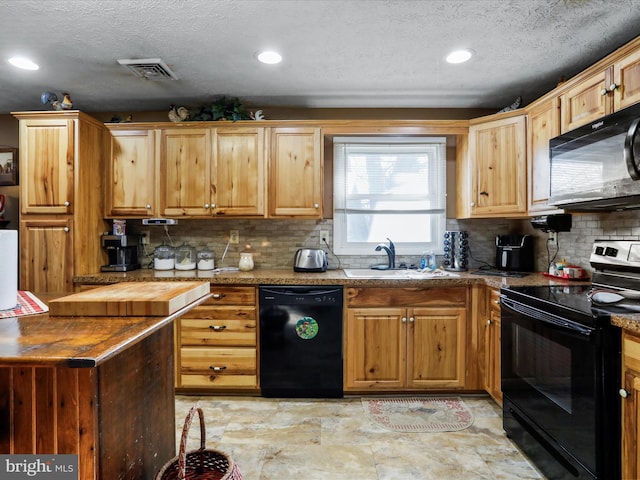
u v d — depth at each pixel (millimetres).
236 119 2797
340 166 3131
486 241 3123
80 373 995
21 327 1018
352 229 3180
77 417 997
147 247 3166
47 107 3049
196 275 2668
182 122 2836
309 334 2502
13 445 1007
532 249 2871
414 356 2512
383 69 2393
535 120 2426
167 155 2840
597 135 1715
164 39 2020
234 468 1232
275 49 2135
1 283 1218
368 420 2252
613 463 1365
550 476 1653
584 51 2170
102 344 869
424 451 1932
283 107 3094
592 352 1381
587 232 2320
